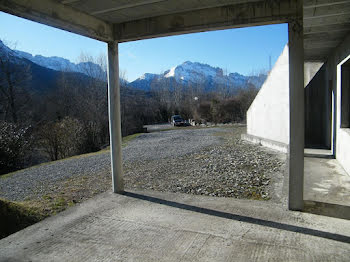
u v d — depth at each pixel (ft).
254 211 11.45
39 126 59.62
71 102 87.66
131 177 20.40
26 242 9.27
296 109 10.84
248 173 19.48
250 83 131.75
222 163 23.67
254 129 38.27
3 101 71.56
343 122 19.72
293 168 11.21
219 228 9.85
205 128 75.36
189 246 8.56
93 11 11.80
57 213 12.78
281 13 10.53
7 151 36.47
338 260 7.47
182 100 156.76
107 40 13.62
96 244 8.97
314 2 11.21
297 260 7.52
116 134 14.48
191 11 11.93
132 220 10.91
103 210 12.16
